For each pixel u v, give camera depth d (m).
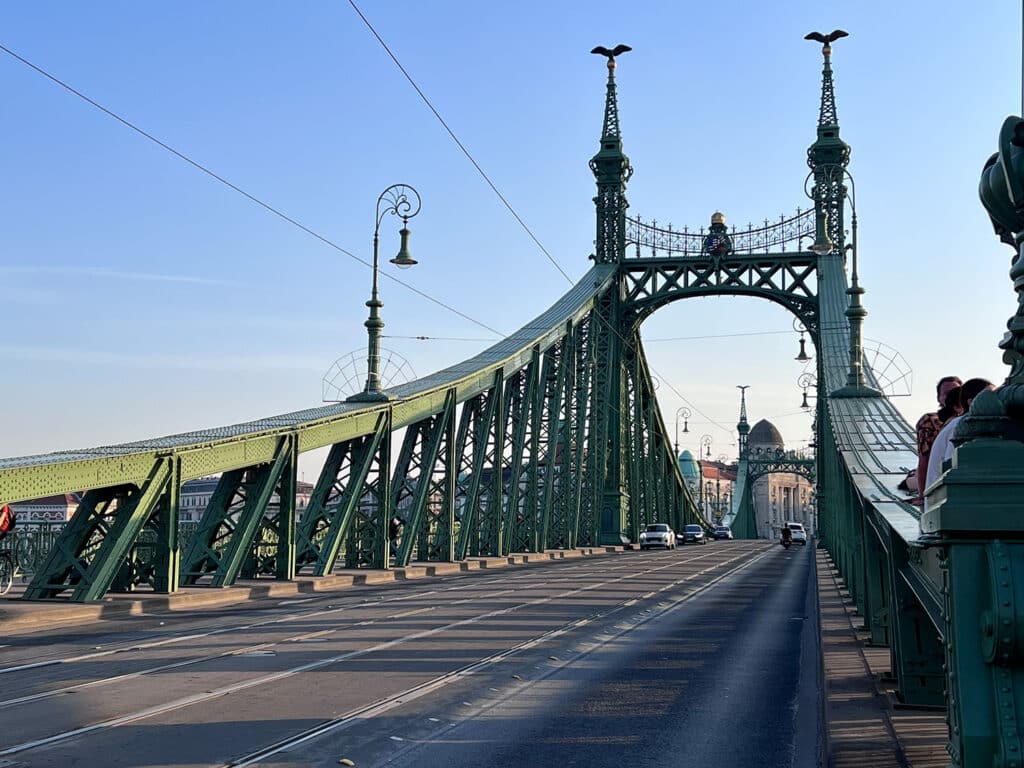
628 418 69.31
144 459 21.98
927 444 9.67
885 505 11.35
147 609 21.22
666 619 20.05
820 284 61.97
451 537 37.88
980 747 4.14
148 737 8.71
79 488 19.88
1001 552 4.14
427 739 8.98
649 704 10.95
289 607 22.19
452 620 18.77
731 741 9.23
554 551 50.62
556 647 15.16
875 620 13.76
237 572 25.55
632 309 66.81
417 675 12.26
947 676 4.69
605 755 8.55
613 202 67.06
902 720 8.40
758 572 39.34
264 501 26.33
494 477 42.72
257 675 12.13
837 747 7.33
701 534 88.69
